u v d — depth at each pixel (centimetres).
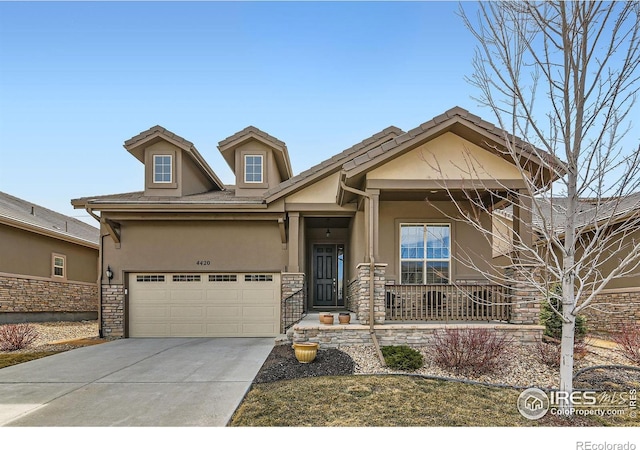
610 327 1184
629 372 731
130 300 1301
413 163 957
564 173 618
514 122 530
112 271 1296
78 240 1839
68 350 1062
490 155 955
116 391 668
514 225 971
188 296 1297
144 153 1379
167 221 1306
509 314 945
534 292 915
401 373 736
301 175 1220
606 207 576
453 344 763
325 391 636
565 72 496
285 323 1234
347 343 905
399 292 1023
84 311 1950
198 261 1295
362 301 950
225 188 1792
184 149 1354
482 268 1169
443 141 966
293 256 1269
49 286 1697
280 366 800
